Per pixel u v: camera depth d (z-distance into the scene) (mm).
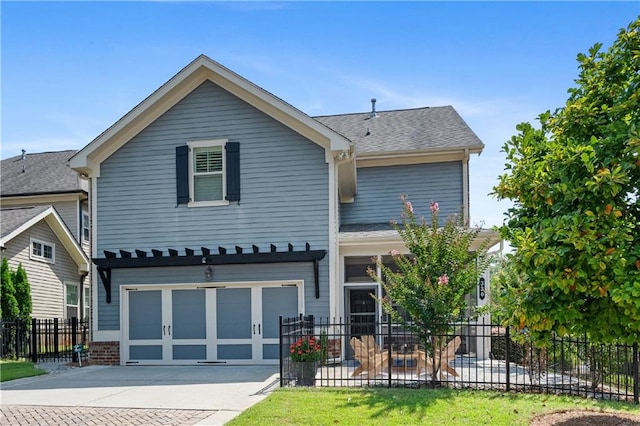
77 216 25391
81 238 25594
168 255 14961
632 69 6398
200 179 15227
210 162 15234
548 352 10531
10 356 16766
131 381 11734
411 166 18797
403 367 11266
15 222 20391
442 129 19625
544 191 6074
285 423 7262
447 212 18328
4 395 10273
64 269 23578
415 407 7969
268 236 14648
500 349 14688
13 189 25812
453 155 18281
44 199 25531
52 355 17391
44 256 22266
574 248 5609
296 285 14461
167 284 14906
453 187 18453
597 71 6648
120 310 15023
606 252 5395
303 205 14602
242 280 14617
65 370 14062
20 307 19562
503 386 9852
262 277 14562
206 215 14977
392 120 21484
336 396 8922
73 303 24234
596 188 5473
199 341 14727
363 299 15891
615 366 9578
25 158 29078
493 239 14680
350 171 16172
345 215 18859
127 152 15484
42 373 13398
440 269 10234
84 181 25656
